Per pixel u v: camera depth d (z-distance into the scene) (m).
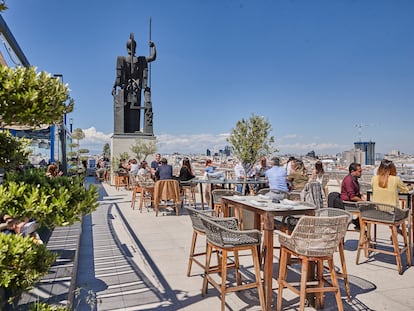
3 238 1.67
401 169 10.17
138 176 9.16
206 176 9.30
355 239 5.82
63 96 1.75
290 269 3.98
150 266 4.32
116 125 16.16
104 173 18.30
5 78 1.62
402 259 4.68
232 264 3.65
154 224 7.04
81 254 4.83
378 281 3.86
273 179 6.92
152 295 3.43
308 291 2.84
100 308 3.14
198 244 5.42
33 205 1.68
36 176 2.06
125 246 5.28
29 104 1.61
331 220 2.82
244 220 4.79
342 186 5.38
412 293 3.52
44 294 2.89
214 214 4.03
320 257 2.86
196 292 3.52
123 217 7.84
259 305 3.22
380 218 4.26
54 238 4.89
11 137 2.19
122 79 16.27
